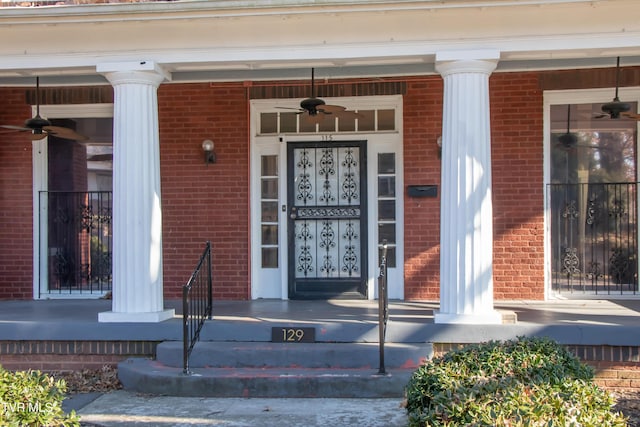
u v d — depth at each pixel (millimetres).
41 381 4566
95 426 5941
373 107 9453
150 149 7535
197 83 9477
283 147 9523
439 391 4188
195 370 6988
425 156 9227
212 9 7074
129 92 7457
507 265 9086
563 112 9203
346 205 9508
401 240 9344
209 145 9414
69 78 8656
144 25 7301
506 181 9094
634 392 6887
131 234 7441
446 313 7168
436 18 7027
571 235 9195
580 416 3744
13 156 9789
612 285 9141
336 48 7262
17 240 9773
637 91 8977
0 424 3863
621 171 9133
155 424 5977
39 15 7223
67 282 9891
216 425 5930
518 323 7094
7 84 8703
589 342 6934
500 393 4031
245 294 9469
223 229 9508
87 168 9867
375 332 7234
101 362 7555
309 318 7785
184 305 6891
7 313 8289
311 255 9547
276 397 6715
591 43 6938
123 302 7480
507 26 7008
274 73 8352
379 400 6598
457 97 7121
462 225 7082
